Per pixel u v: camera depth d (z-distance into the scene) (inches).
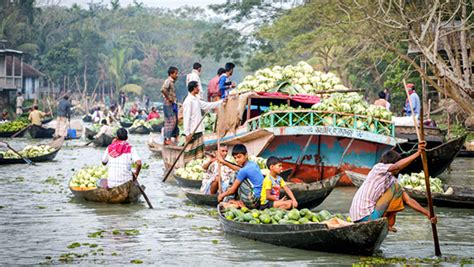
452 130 1174.3
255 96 706.8
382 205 397.1
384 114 676.7
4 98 2301.9
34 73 2854.3
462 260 382.0
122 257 391.2
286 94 729.0
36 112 1555.1
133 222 497.7
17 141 1451.8
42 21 3619.6
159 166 917.8
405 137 743.7
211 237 442.3
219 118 743.7
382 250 407.2
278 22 1923.0
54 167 888.9
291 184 511.8
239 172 472.1
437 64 946.1
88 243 427.5
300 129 660.7
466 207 553.3
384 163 403.2
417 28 1097.4
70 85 3521.2
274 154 687.1
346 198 616.4
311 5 1628.9
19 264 376.8
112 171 580.4
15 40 3043.8
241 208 458.3
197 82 785.6
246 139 698.2
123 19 4338.1
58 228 476.7
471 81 1027.3
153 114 1897.1
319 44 1672.0
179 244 422.6
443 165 706.8
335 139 680.4
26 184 713.0
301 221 414.6
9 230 470.0
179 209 554.9
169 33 4439.0
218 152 528.4
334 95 679.1
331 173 689.6
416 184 582.6
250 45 2470.5
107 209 554.9
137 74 4072.3
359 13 1206.9
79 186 626.2
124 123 2076.8
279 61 2156.7
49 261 382.6
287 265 369.4
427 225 486.9
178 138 850.8
